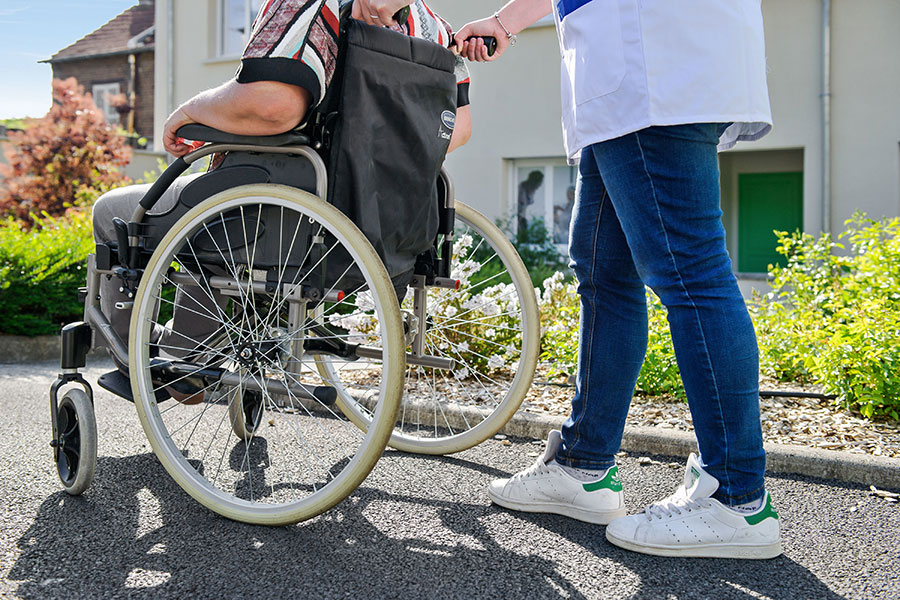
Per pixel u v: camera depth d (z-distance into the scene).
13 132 15.34
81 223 7.18
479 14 9.55
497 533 1.97
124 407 3.41
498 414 2.62
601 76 1.81
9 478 2.36
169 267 2.24
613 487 2.09
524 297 2.58
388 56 1.93
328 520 2.05
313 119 1.96
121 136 16.23
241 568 1.72
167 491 2.27
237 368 2.11
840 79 8.07
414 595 1.60
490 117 9.64
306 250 1.95
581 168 2.08
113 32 21.52
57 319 5.91
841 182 8.12
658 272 1.83
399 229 2.06
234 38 11.72
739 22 1.77
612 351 2.03
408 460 2.67
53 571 1.69
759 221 11.51
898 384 3.11
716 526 1.82
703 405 1.82
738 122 1.83
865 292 4.01
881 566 1.79
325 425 3.08
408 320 2.36
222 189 2.06
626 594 1.62
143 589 1.61
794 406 3.39
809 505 2.26
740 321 1.80
